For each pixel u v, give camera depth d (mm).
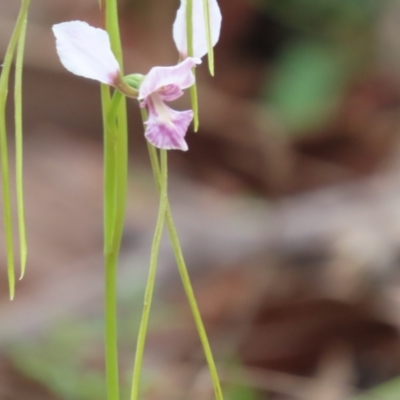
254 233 888
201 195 1144
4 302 818
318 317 750
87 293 838
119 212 493
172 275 873
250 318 783
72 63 470
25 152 1080
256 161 1251
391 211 838
